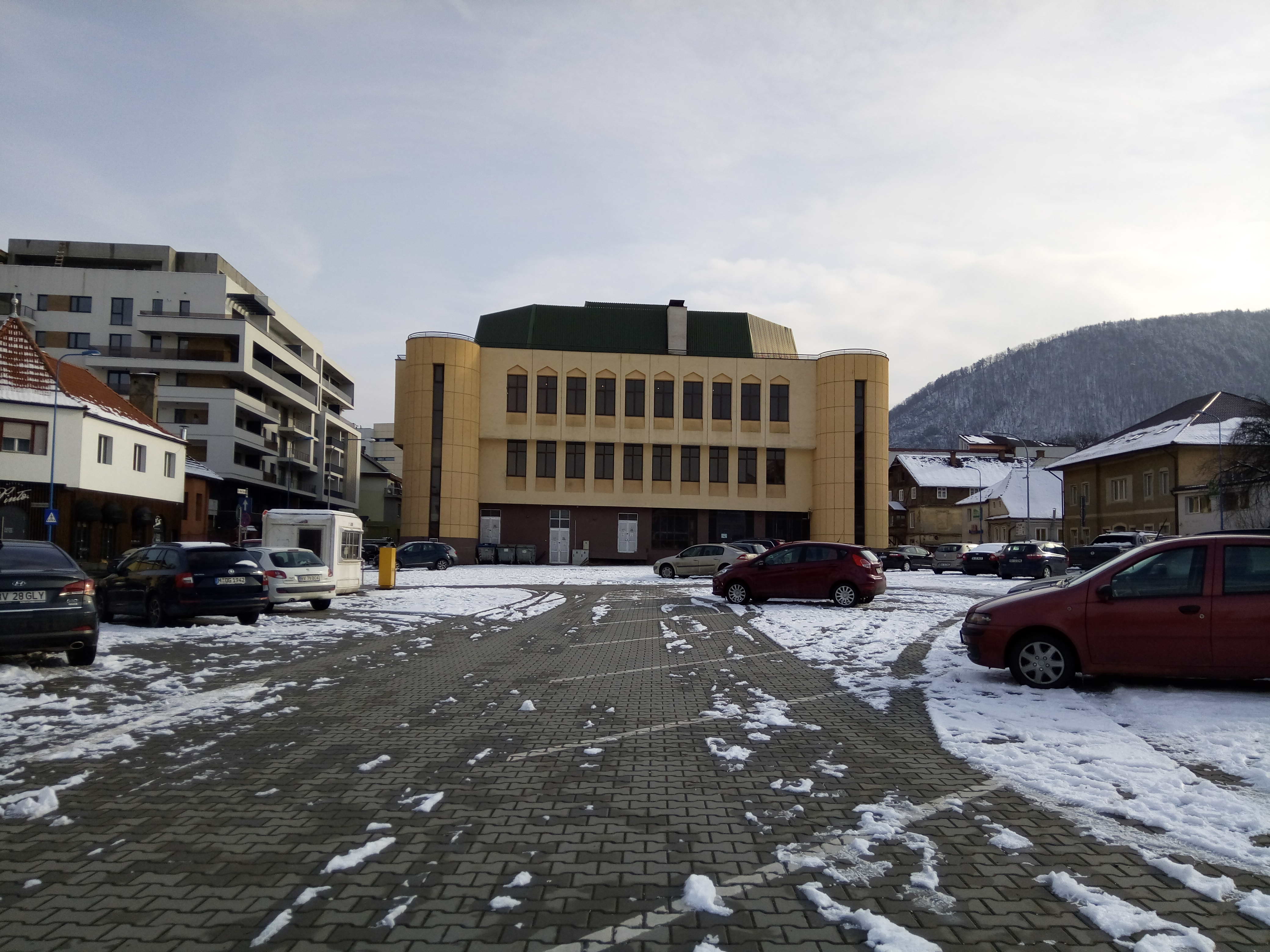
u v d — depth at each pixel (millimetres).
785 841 4887
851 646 13234
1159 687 8945
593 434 56594
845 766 6492
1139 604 8789
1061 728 7449
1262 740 6863
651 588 30188
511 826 5148
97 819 5289
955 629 15250
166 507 43875
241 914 3926
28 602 10352
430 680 10547
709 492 57406
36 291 64500
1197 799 5477
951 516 88938
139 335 64500
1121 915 3861
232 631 15445
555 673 11078
